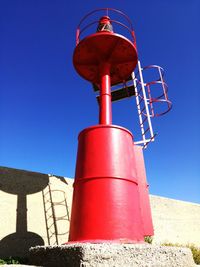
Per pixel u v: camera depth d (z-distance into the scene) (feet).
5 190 17.85
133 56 17.15
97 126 14.53
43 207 19.17
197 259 20.74
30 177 19.30
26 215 18.17
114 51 16.76
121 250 10.68
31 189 19.03
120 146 14.29
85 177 13.60
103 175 13.38
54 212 19.61
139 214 13.75
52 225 19.17
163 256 11.56
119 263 10.44
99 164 13.65
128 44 16.44
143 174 16.72
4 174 18.17
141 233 13.37
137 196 14.14
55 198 20.06
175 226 27.40
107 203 12.85
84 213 12.89
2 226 16.98
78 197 13.53
